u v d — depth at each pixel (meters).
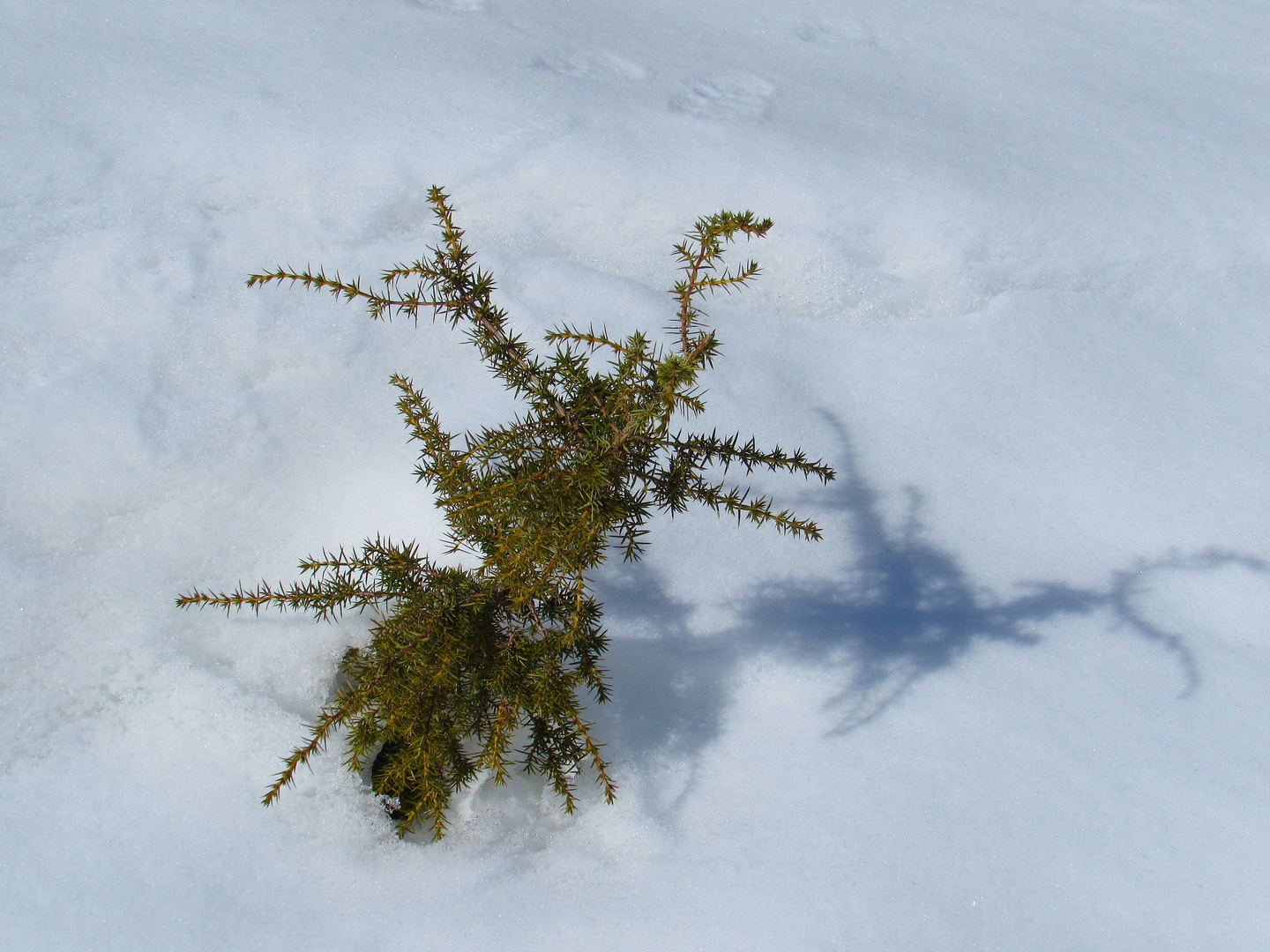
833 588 2.41
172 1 3.83
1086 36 4.88
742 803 1.98
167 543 2.29
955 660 2.28
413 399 1.87
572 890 1.82
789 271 3.25
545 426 1.67
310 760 1.93
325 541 2.36
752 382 2.89
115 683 2.03
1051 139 3.90
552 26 4.17
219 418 2.54
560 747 1.83
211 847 1.80
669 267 3.26
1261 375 3.14
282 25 3.80
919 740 2.12
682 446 1.70
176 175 3.08
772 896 1.83
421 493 2.41
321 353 2.73
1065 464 2.79
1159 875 1.91
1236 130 4.12
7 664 2.04
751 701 2.19
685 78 3.96
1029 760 2.09
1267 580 2.49
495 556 1.65
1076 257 3.41
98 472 2.38
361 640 2.18
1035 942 1.80
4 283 2.70
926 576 2.46
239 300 2.79
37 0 3.70
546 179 3.33
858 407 2.88
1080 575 2.50
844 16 4.76
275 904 1.74
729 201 3.35
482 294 1.70
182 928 1.69
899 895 1.84
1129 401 3.00
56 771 1.88
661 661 2.24
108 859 1.77
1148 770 2.08
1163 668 2.29
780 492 2.61
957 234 3.36
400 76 3.58
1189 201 3.59
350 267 2.97
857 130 3.77
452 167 3.26
